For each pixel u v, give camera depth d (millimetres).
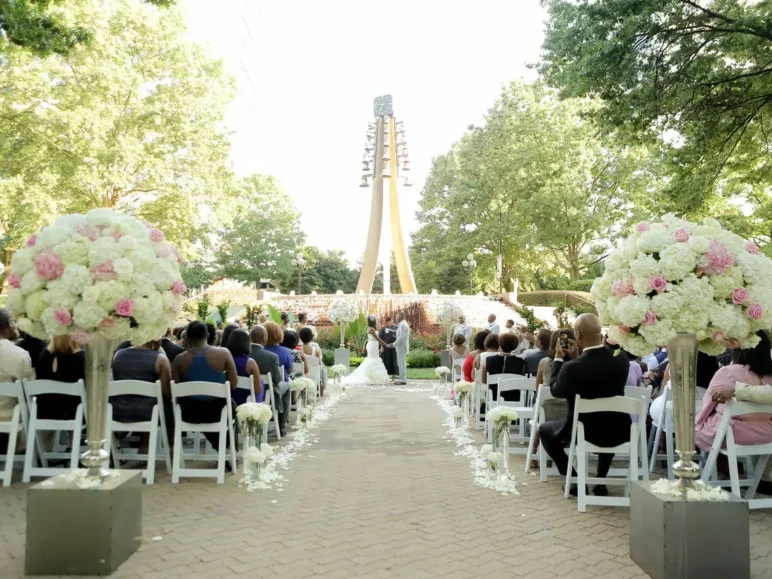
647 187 32906
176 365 5973
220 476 5488
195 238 31406
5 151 20594
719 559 3250
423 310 29062
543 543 3994
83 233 3654
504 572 3484
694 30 11695
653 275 3551
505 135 38906
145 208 28969
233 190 31672
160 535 4043
